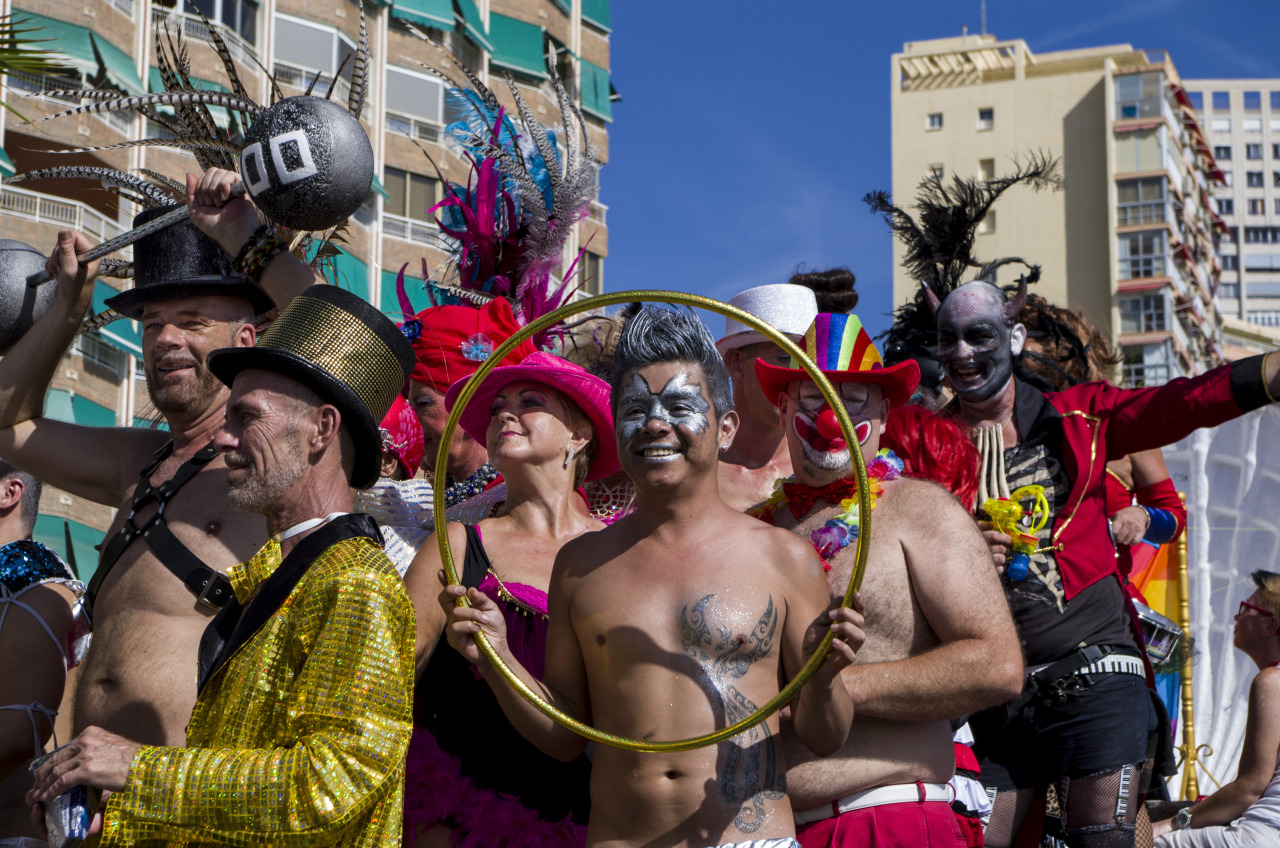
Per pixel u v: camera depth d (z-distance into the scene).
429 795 3.44
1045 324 6.41
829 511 3.52
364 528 2.91
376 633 2.70
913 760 3.34
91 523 17.34
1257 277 110.75
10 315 4.54
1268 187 111.88
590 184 5.21
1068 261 49.47
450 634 2.97
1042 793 4.76
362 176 3.86
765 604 2.94
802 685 2.77
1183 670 8.46
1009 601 4.68
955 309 4.94
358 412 3.03
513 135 5.32
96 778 2.66
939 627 3.37
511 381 3.91
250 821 2.59
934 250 5.83
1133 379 48.22
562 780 3.55
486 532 3.78
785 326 4.34
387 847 2.70
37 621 4.22
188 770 2.64
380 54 22.50
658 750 2.77
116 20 18.48
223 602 3.77
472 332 4.88
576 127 5.40
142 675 3.68
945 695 3.22
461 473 4.93
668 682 2.90
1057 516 4.78
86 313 4.50
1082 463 4.79
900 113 51.50
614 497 4.82
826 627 2.81
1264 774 6.18
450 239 5.34
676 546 3.00
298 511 3.01
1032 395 4.99
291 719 2.67
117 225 18.78
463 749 3.53
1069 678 4.65
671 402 2.95
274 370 3.02
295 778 2.59
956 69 51.34
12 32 5.26
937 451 3.88
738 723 2.82
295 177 3.76
